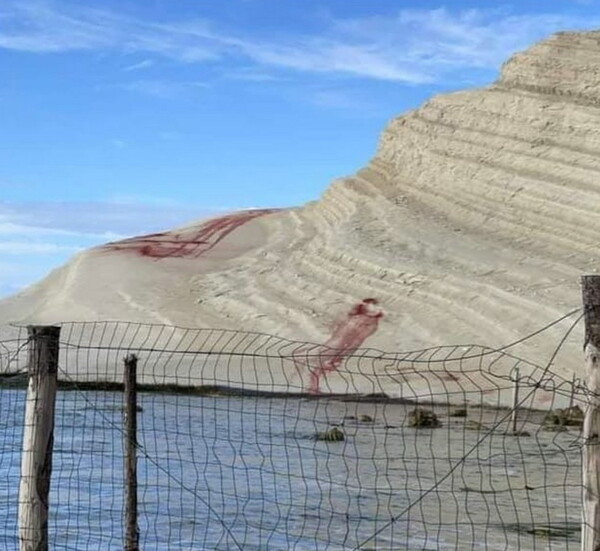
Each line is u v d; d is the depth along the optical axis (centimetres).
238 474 2067
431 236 6656
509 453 2508
